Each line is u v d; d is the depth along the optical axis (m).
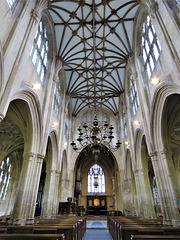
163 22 8.54
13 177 22.12
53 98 14.30
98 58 18.16
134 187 18.62
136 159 15.38
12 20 7.84
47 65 14.13
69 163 21.97
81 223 9.26
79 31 15.25
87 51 17.31
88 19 14.33
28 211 9.38
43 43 13.29
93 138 11.52
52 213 14.20
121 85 20.16
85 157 33.16
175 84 8.08
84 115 26.45
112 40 15.92
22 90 9.06
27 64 9.80
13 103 10.98
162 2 8.59
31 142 10.98
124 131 21.20
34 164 10.71
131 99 17.31
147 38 12.32
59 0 12.31
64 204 17.42
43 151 11.51
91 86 21.95
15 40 7.62
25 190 9.66
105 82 21.14
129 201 18.73
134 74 14.21
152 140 10.74
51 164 15.53
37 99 10.80
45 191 14.52
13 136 17.73
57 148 16.20
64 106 19.16
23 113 11.38
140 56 13.90
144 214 13.27
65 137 20.53
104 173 37.06
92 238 10.47
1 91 6.70
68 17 14.03
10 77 7.27
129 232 5.71
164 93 9.65
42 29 13.07
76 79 20.28
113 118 25.45
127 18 14.05
